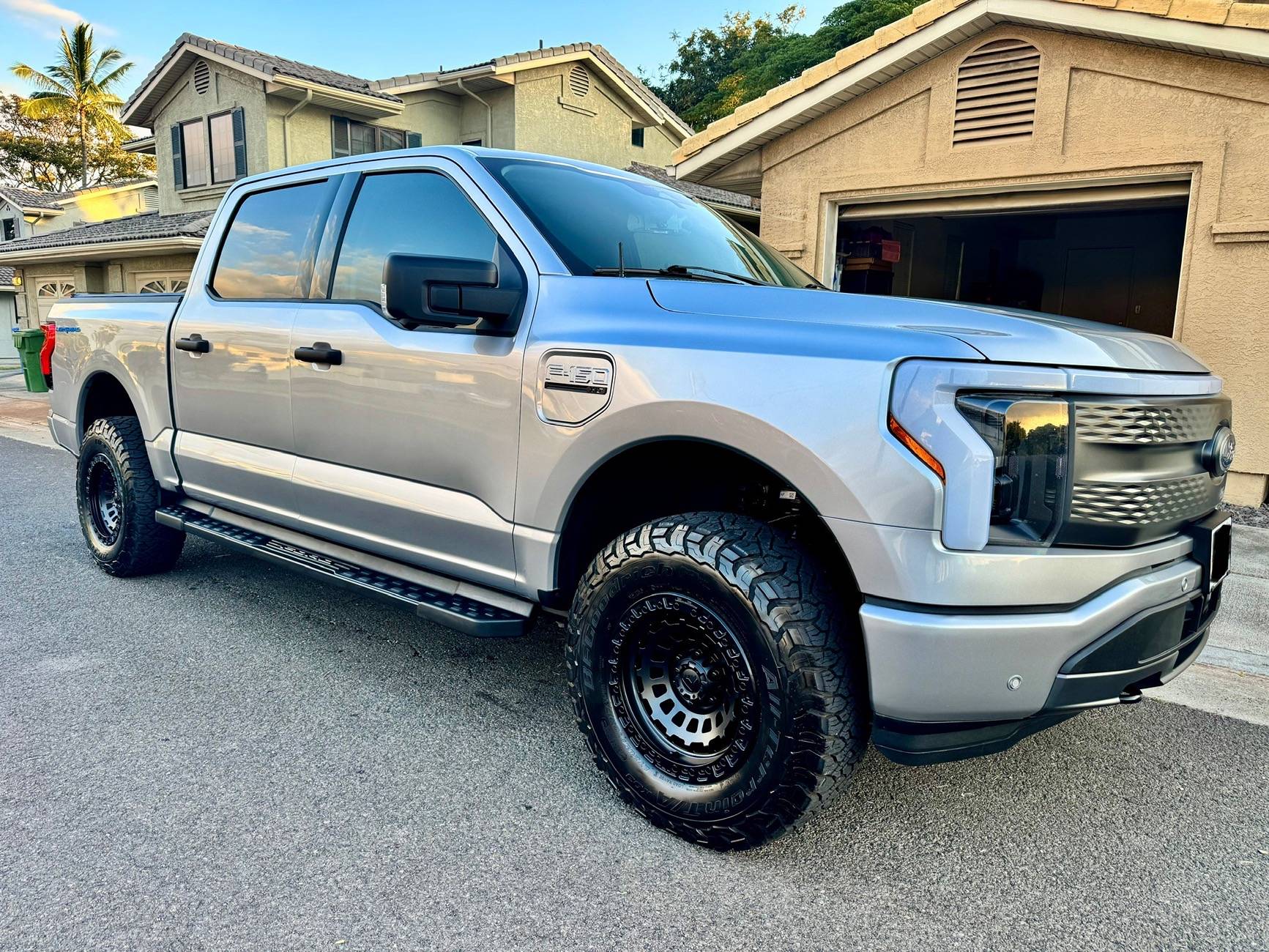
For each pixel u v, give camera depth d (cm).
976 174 776
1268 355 656
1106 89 703
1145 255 1301
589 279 262
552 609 277
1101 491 204
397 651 381
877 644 199
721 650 222
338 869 225
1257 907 217
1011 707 199
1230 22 614
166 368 410
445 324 283
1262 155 642
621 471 258
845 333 211
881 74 796
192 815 249
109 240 1675
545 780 273
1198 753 304
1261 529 616
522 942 199
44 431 1136
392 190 325
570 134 2250
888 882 224
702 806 229
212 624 410
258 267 378
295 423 341
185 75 1934
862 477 196
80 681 343
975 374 192
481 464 276
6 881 217
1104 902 218
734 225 365
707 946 199
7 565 508
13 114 4544
